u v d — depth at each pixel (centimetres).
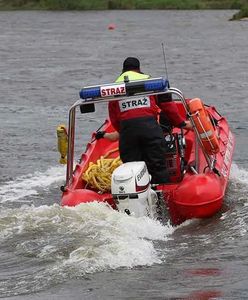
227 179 2450
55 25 15538
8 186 2942
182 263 1800
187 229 2116
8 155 3525
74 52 9281
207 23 14588
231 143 2903
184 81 6172
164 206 2194
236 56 8181
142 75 2314
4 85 6272
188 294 1595
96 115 4609
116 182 2056
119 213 2050
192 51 8925
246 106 4778
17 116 4684
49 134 4050
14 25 15825
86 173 2397
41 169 3238
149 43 10294
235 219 2184
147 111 2242
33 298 1596
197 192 2169
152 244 1925
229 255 1859
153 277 1697
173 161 2395
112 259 1775
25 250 1886
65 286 1656
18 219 2075
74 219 2019
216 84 5928
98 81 6469
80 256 1786
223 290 1616
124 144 2261
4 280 1716
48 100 5378
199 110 2233
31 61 8331
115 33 12569
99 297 1590
